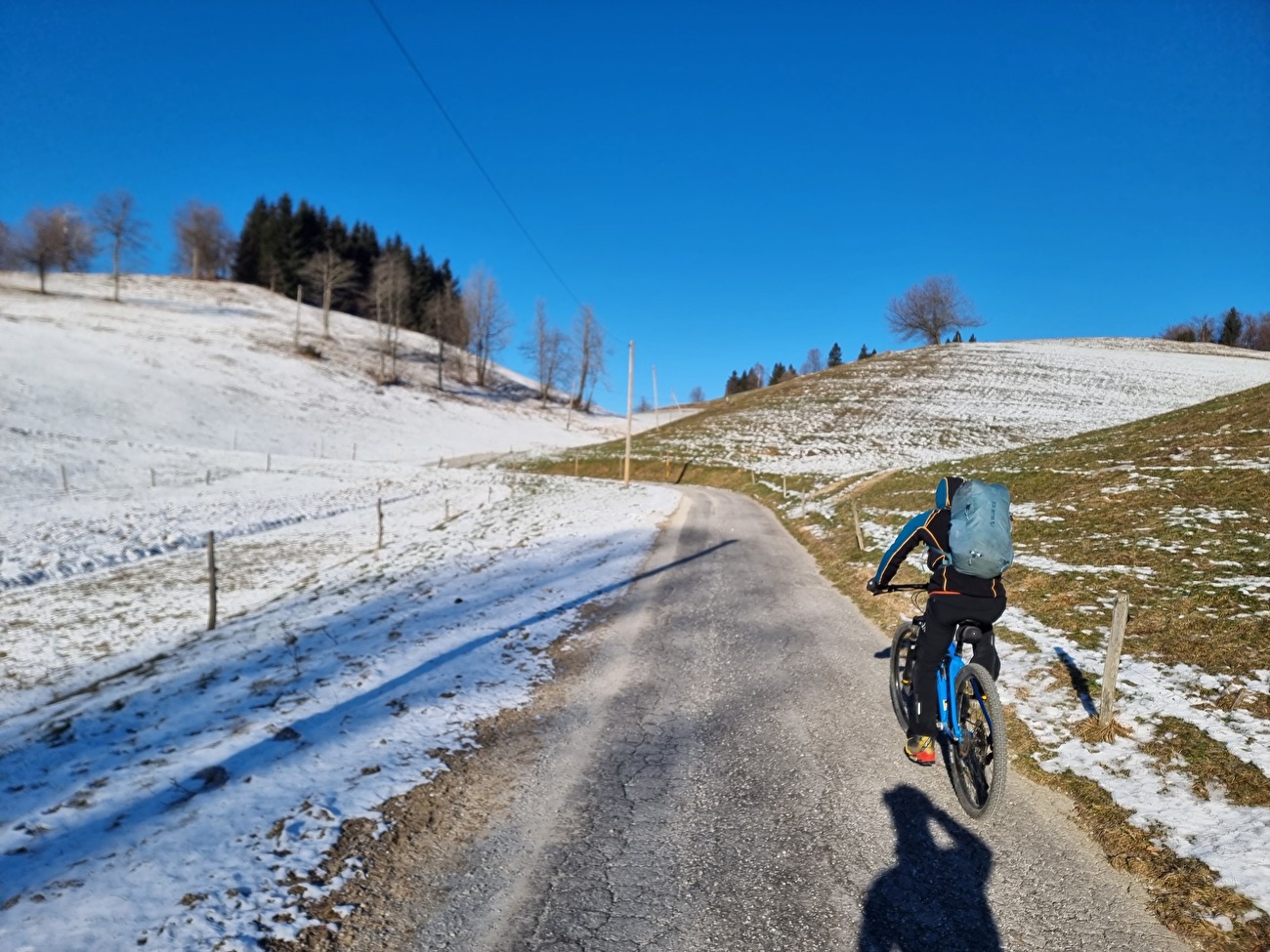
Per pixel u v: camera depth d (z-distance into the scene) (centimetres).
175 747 555
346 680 698
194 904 335
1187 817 416
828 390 6469
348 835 409
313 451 4988
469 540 1870
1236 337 12369
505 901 352
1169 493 1214
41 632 1270
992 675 443
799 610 997
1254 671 582
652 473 4472
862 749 530
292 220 11062
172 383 5344
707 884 366
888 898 351
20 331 5456
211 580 1200
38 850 389
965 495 450
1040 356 7331
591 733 572
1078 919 336
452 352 9875
